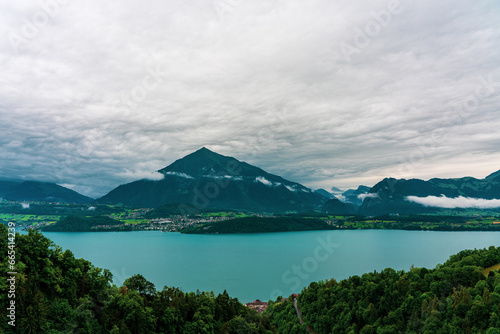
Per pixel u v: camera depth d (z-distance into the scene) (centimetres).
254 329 13112
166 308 11544
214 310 13338
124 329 9725
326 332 15300
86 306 10150
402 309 13688
